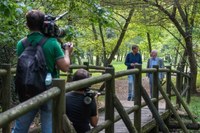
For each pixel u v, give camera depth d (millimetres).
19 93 3365
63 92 3293
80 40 17922
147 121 7273
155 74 7766
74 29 7090
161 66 11547
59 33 3523
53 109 3301
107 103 4969
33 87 3264
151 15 15930
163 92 7984
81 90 4160
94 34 19828
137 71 6383
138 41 29734
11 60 8172
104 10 7375
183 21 16359
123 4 14609
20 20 6023
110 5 14391
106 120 4863
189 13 16875
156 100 7652
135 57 10789
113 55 20000
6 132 3883
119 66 34812
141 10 15633
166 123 8844
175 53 26438
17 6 4746
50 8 7988
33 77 3270
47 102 3129
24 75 3289
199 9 15930
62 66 3449
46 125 3393
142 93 6625
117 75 5195
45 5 7898
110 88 4977
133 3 14719
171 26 17891
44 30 3453
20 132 3434
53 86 3279
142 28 19391
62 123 3301
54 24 3469
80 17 8352
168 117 8852
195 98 15289
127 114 5188
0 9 4645
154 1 15375
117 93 15234
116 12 16656
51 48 3393
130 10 16172
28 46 3436
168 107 8781
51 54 3391
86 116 4148
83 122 4125
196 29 16094
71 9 7773
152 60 11578
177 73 10695
